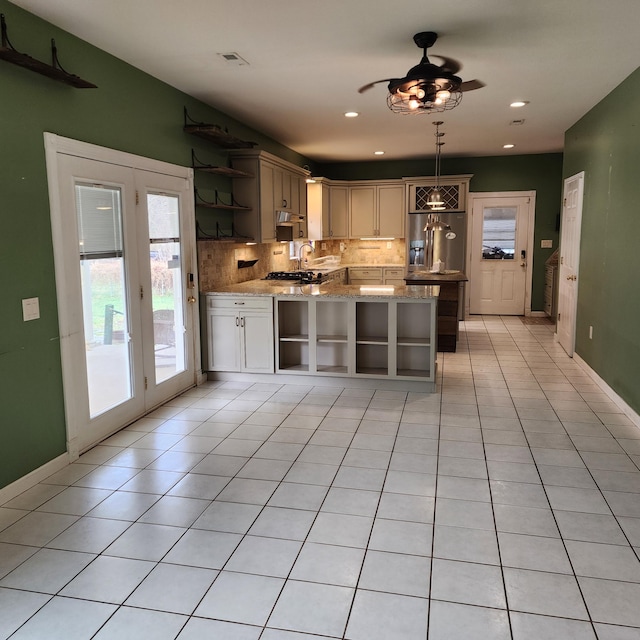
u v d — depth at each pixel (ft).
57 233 10.34
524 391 15.71
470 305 30.30
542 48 11.82
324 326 16.85
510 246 29.40
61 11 9.62
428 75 10.43
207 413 13.89
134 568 7.53
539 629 6.30
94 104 11.37
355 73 13.47
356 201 29.37
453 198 27.86
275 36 10.96
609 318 15.20
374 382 15.96
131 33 10.71
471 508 9.05
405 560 7.64
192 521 8.74
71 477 10.34
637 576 7.25
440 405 14.47
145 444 11.89
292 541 8.14
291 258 25.79
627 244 13.80
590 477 10.13
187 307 15.67
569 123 19.98
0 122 9.01
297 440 12.06
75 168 10.76
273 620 6.50
